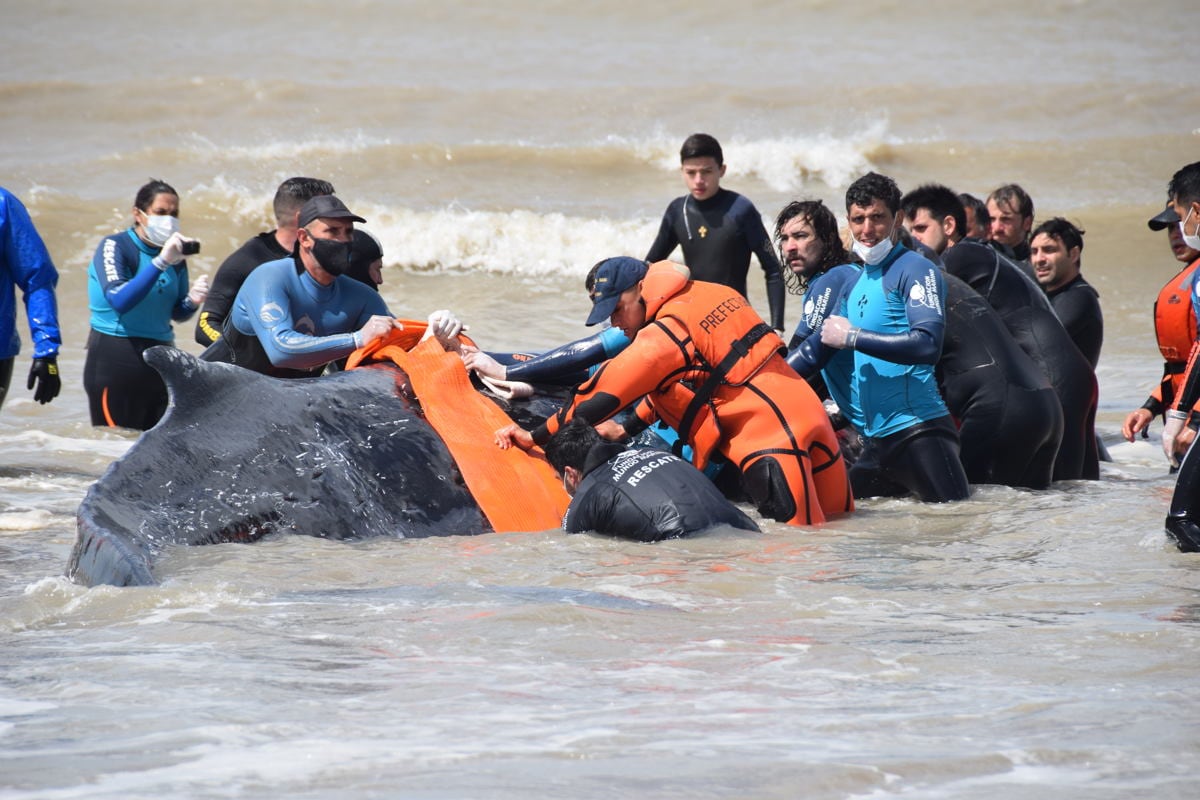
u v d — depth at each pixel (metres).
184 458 20.22
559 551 19.75
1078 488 27.67
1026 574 18.70
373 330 22.95
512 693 13.11
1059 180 78.00
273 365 23.89
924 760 11.11
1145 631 15.42
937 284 23.75
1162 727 11.97
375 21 107.19
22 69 93.00
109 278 32.16
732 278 35.81
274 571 18.36
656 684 13.45
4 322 28.02
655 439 24.45
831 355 24.84
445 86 91.94
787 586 17.83
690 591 17.47
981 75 98.50
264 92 89.25
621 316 22.53
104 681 13.54
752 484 22.41
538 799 10.31
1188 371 21.84
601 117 88.56
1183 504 20.61
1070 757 11.20
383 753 11.35
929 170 80.44
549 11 109.94
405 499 21.05
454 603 16.77
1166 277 60.31
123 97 87.69
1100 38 108.56
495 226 64.50
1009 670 13.89
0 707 12.70
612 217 68.81
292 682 13.50
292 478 20.64
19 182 69.69
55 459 29.56
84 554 18.31
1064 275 32.66
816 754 11.28
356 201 70.56
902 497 25.38
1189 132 86.69
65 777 10.80
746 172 79.31
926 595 17.42
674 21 109.44
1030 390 27.02
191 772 10.91
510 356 24.91
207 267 61.66
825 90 94.56
